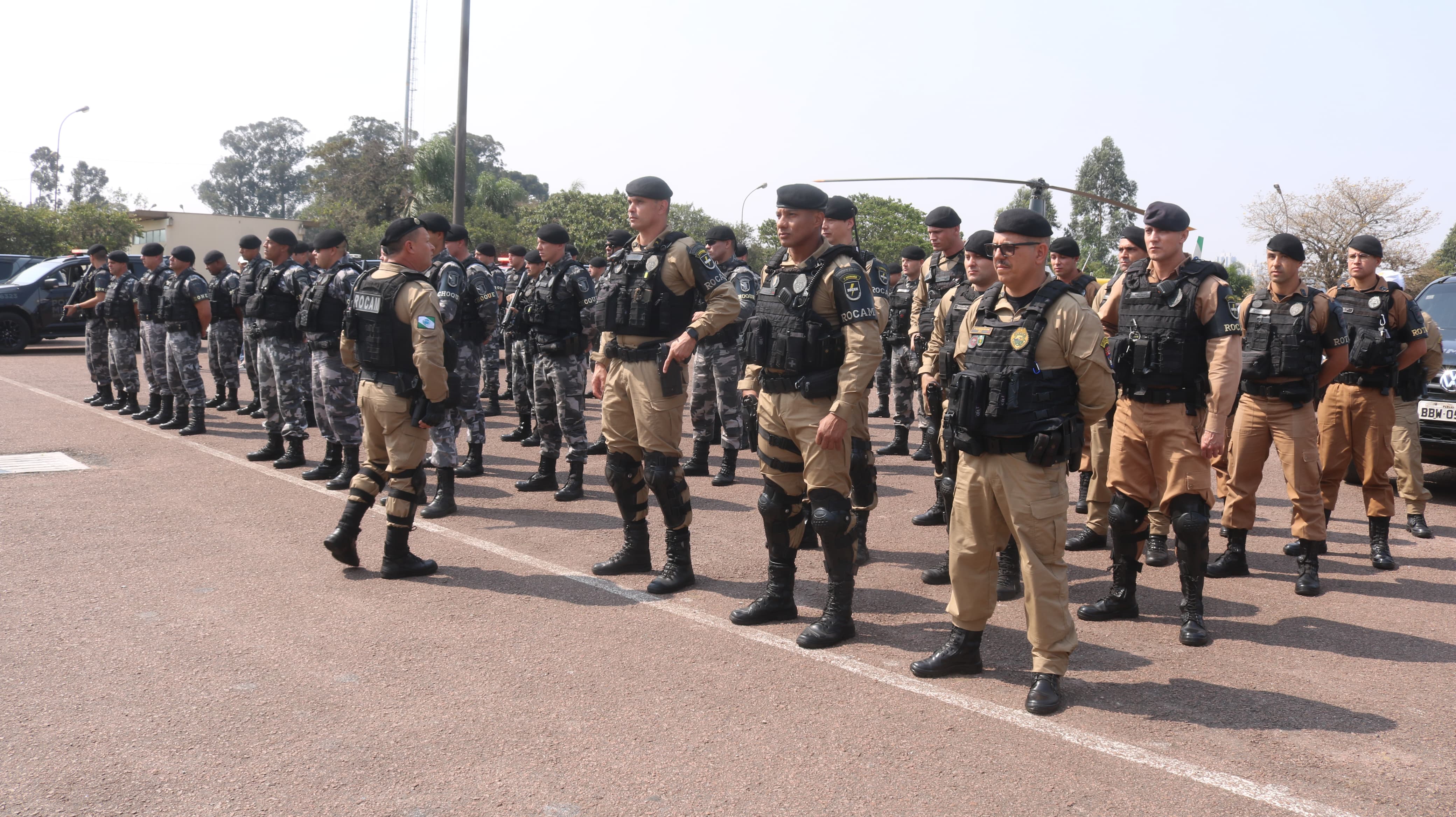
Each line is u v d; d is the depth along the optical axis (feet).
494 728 10.52
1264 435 16.74
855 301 12.95
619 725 10.64
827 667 12.54
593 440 31.17
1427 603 15.85
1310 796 9.25
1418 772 9.78
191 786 9.21
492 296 25.13
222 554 17.40
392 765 9.67
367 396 15.93
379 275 16.14
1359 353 18.07
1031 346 11.23
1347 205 157.07
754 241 220.64
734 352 24.76
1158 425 14.17
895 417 29.53
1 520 19.53
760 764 9.75
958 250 21.02
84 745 10.03
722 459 27.22
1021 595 15.98
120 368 34.12
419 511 21.13
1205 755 10.07
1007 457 11.36
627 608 14.82
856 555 17.31
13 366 52.08
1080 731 10.64
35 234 153.89
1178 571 17.58
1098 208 334.44
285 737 10.27
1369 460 18.21
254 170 400.88
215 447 28.55
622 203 187.93
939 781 9.44
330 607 14.61
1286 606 15.64
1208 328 13.87
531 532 19.51
